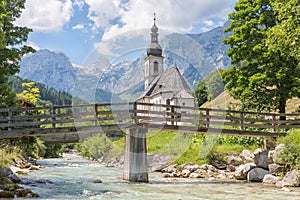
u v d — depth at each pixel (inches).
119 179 514.0
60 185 464.1
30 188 430.0
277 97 706.8
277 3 483.5
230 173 601.9
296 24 450.3
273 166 550.6
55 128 506.9
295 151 522.9
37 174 643.5
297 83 686.5
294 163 521.0
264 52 712.4
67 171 714.2
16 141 716.7
